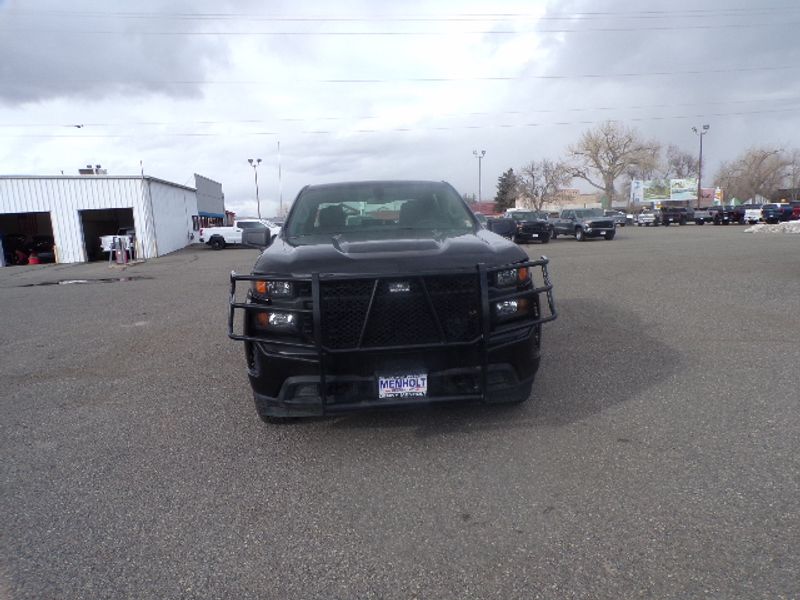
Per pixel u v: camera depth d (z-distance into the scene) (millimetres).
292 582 2465
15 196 27500
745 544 2582
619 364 5418
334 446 3826
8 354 6945
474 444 3750
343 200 5156
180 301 10992
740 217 46469
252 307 3580
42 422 4504
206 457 3746
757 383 4715
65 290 14188
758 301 8312
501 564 2529
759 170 89250
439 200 5219
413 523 2881
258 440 3986
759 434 3725
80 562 2648
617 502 2982
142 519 3010
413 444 3793
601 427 3945
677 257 15711
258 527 2902
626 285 10461
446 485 3242
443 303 3496
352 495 3184
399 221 4914
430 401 3521
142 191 28609
